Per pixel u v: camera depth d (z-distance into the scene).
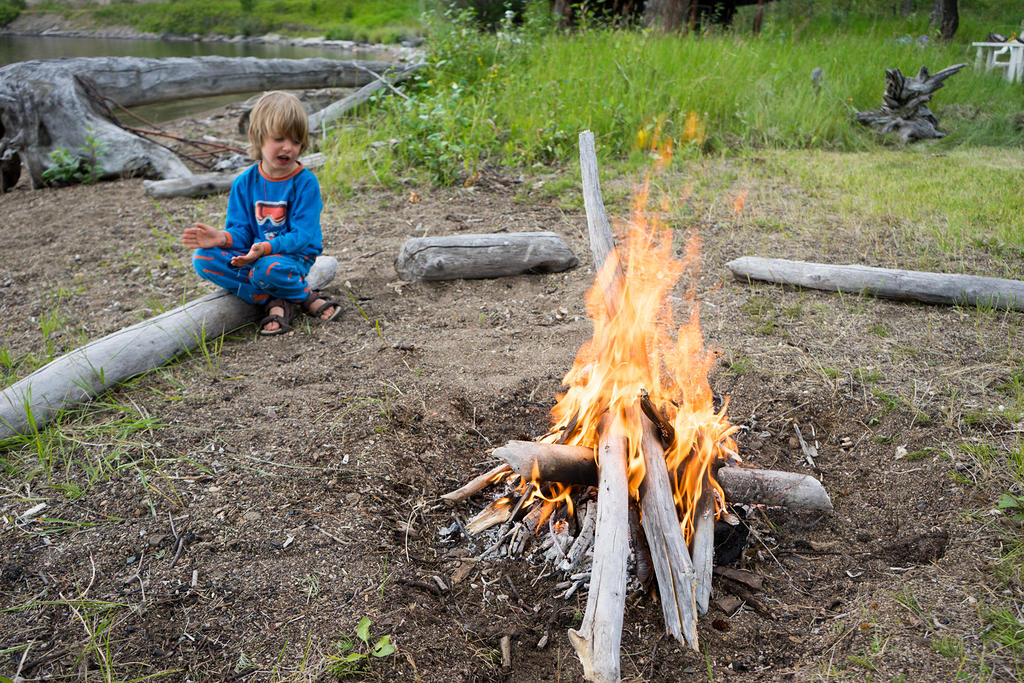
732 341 4.34
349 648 2.41
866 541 2.96
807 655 2.45
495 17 15.28
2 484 3.06
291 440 3.36
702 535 2.72
